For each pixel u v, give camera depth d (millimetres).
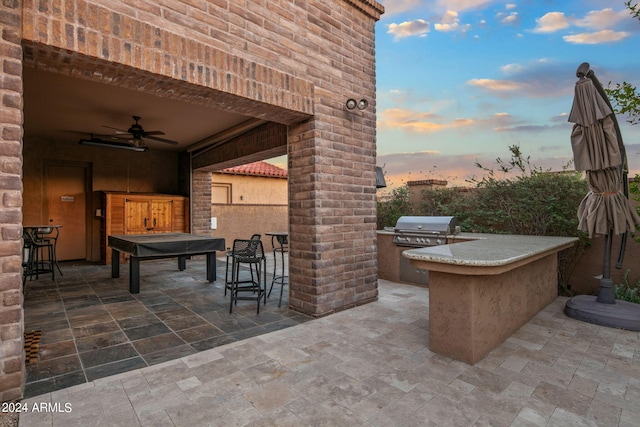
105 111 5723
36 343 3209
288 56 3779
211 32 3139
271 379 2527
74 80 4387
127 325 3771
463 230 6441
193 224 9148
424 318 4004
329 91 4215
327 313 4137
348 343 3230
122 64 2594
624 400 2246
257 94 3461
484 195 6129
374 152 4832
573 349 3090
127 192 8430
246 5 3418
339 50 4367
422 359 2879
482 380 2518
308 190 4117
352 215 4477
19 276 2199
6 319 2164
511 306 3445
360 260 4582
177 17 2924
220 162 7902
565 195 5191
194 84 3016
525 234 5699
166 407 2154
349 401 2232
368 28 4820
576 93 3789
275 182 13281
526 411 2119
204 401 2227
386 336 3414
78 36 2387
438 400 2246
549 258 4633
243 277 6574
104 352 3029
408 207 7402
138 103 5305
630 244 4762
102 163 8594
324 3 4211
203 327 3705
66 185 8375
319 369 2691
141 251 4879
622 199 3846
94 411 2104
